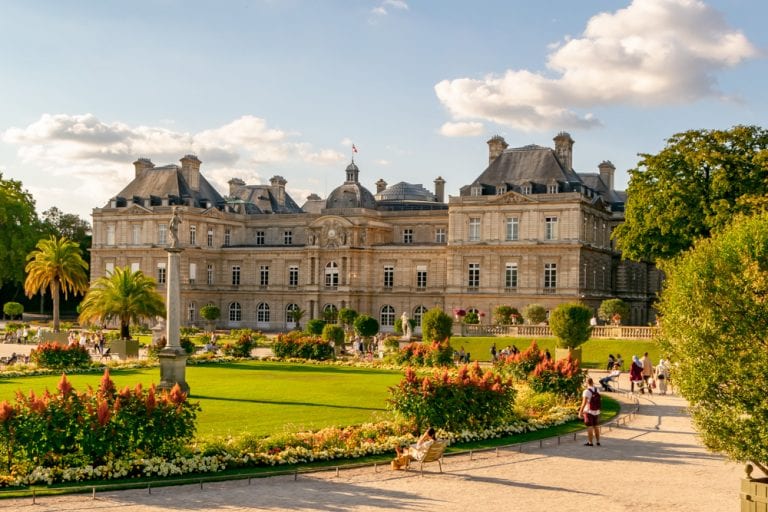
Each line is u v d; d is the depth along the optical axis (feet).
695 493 88.99
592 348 256.73
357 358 251.39
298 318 397.80
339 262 402.93
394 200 468.75
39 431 91.76
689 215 248.32
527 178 357.82
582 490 89.81
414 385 119.85
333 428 114.42
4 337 326.65
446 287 363.97
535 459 106.22
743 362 75.25
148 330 364.79
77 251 310.86
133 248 424.87
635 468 101.19
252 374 205.16
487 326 288.92
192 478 92.48
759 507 74.08
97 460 94.63
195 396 157.69
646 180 265.54
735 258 81.10
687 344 78.64
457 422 118.62
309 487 90.07
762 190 236.84
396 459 98.89
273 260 427.74
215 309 386.32
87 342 296.92
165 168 443.32
